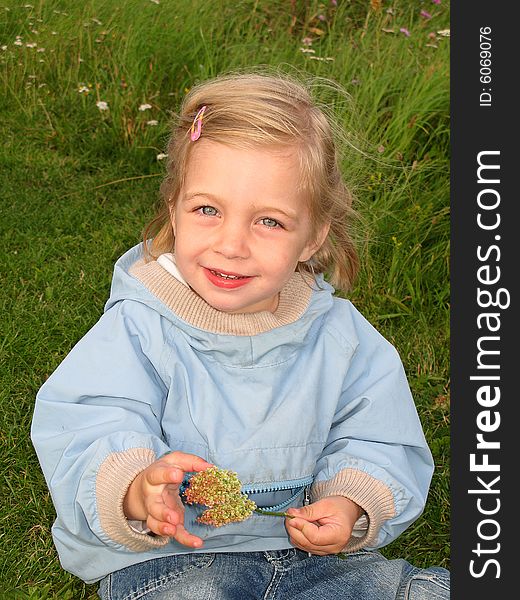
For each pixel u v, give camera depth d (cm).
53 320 364
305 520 192
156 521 177
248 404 204
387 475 208
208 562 203
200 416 202
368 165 428
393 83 488
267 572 203
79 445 196
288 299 216
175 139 216
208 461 202
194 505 203
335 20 589
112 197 489
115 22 607
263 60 539
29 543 260
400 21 573
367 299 394
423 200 427
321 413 213
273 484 204
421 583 201
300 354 214
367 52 521
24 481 279
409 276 401
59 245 429
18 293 385
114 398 201
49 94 585
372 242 406
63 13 622
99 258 419
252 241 197
